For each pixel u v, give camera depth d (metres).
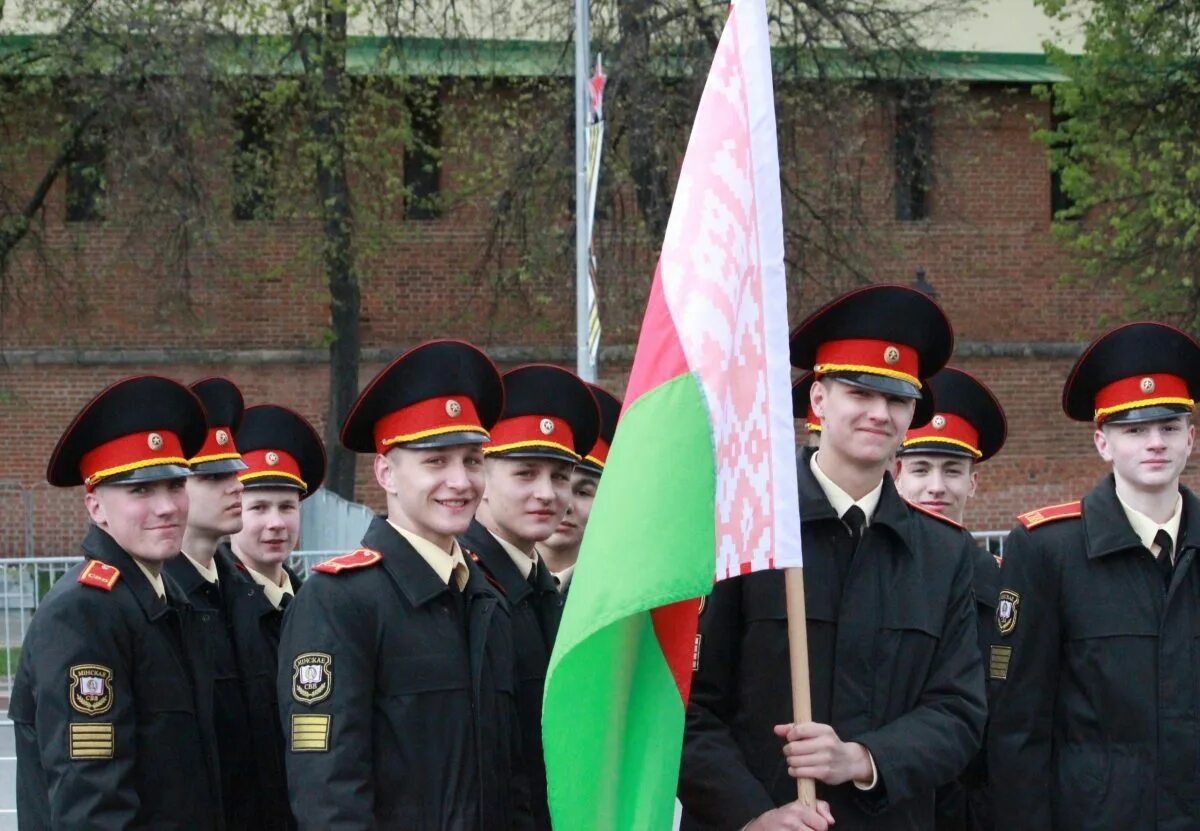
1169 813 6.82
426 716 5.92
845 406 6.26
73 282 30.59
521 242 29.23
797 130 28.22
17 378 31.61
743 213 5.69
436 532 6.17
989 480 32.91
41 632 6.18
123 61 26.67
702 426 5.34
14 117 28.59
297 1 26.73
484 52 29.36
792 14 27.73
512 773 6.39
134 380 6.59
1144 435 7.00
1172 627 6.94
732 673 6.24
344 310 28.94
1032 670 7.08
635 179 27.08
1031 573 7.11
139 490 6.50
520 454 7.32
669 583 5.12
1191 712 6.88
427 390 6.21
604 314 28.78
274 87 27.80
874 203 31.75
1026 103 32.75
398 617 5.98
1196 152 26.00
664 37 26.84
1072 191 26.95
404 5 29.20
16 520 31.42
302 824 5.67
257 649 7.86
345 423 6.40
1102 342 7.12
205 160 27.58
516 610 7.22
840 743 5.79
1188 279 26.53
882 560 6.27
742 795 5.94
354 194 28.73
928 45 33.19
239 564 8.35
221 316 31.98
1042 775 7.05
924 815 6.24
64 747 6.02
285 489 8.70
